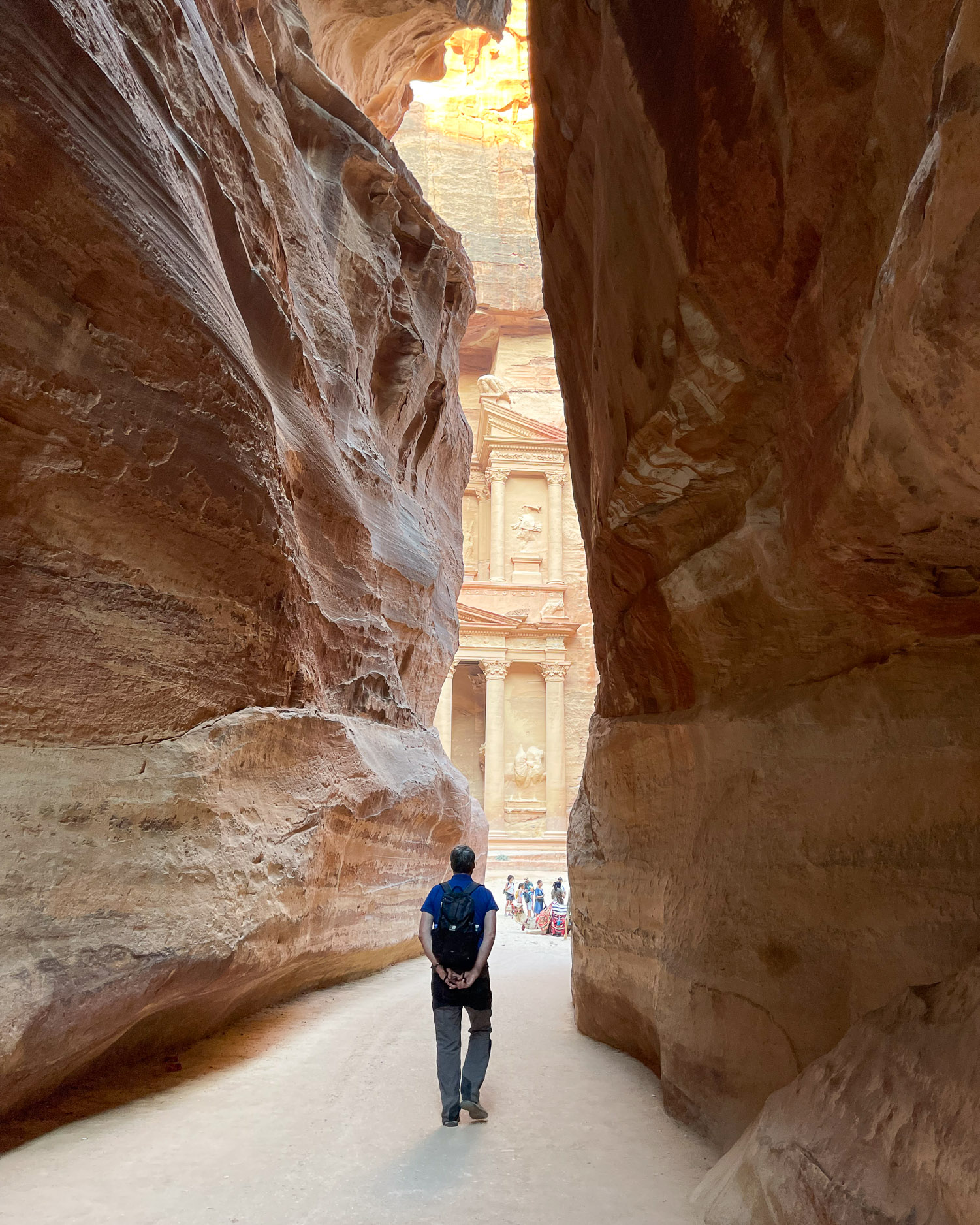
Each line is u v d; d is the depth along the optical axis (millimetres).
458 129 58250
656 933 5246
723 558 4281
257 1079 4977
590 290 5914
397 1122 4324
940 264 1710
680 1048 4355
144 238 4520
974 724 3092
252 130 8508
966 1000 2422
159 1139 3898
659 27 3906
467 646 45938
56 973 3744
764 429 3893
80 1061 4281
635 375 4566
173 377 4840
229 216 6211
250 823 5551
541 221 7145
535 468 51938
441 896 4633
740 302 3504
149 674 4824
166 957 4340
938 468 2234
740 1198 2889
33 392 4039
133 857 4406
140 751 4719
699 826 4801
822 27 2660
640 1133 4176
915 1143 2230
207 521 5215
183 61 5891
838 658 3781
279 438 6602
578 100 5422
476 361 62719
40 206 3951
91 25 4336
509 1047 6254
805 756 3877
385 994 8125
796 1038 3531
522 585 49438
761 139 3070
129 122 4566
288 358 7445
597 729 7125
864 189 2602
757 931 3898
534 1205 3271
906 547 2758
